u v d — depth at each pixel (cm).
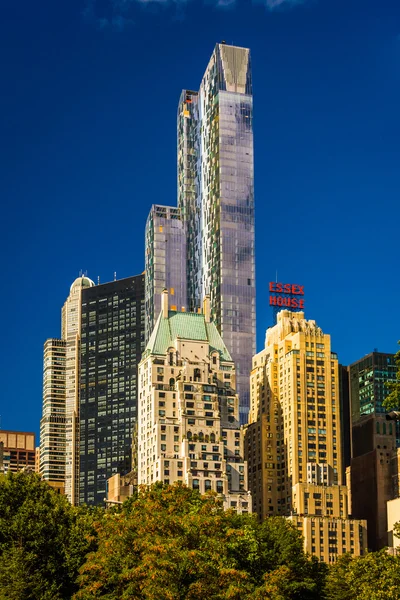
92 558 17938
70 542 19975
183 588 16312
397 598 17612
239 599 16688
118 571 17475
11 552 19288
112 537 17900
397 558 18988
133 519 18175
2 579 18725
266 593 17488
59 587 19025
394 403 14325
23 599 18550
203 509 18588
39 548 19650
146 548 16700
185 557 16325
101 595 17825
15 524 19762
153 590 15888
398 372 14650
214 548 17212
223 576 16800
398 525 16012
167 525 17400
